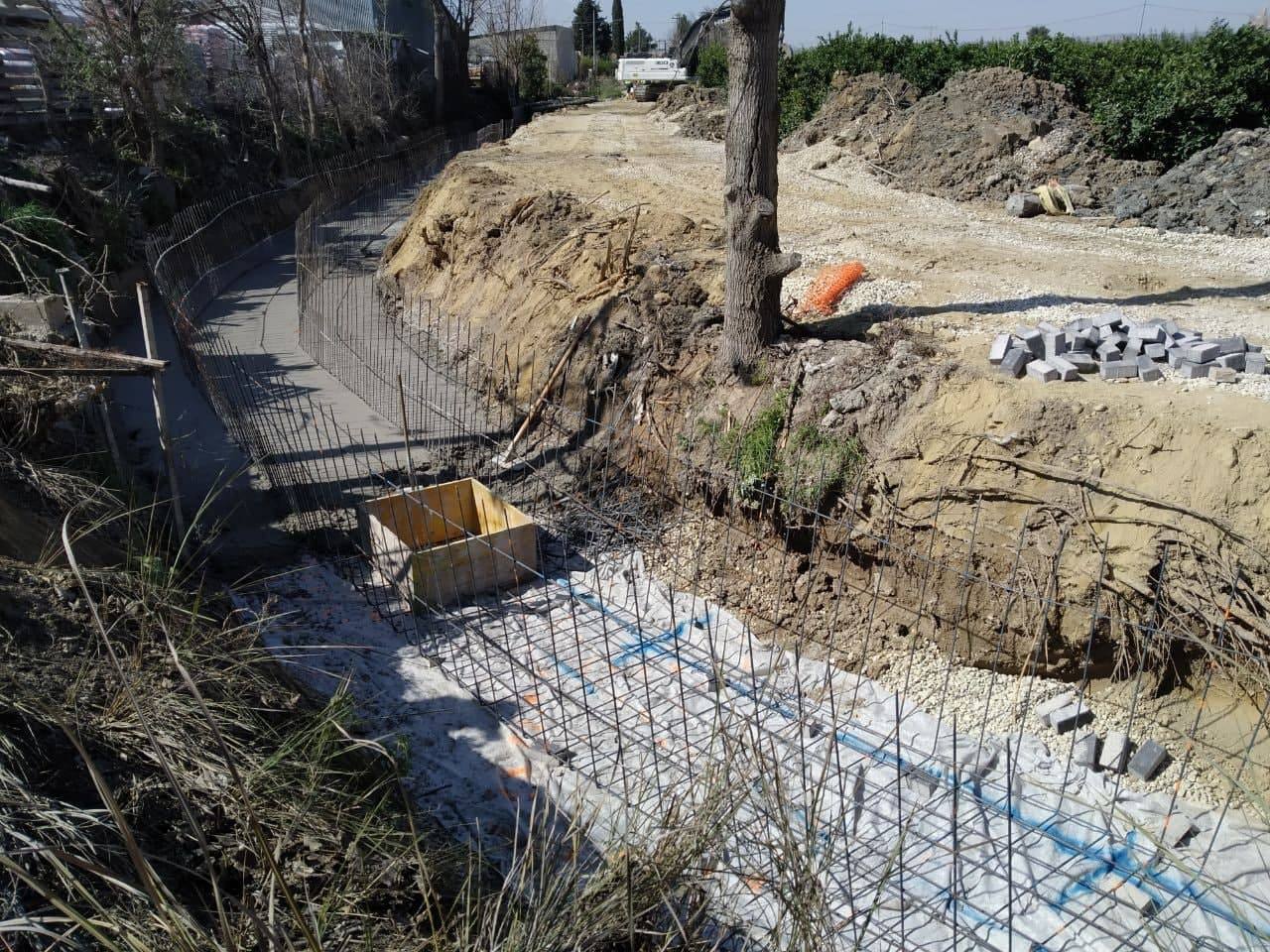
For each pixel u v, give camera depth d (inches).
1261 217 465.4
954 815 196.1
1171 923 191.9
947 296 380.8
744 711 252.4
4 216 502.6
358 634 292.0
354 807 185.9
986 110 624.1
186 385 474.6
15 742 155.8
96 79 733.3
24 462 259.4
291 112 1114.1
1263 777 217.6
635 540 335.3
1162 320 315.3
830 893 191.8
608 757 238.4
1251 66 546.3
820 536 289.0
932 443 271.7
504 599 311.7
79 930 133.5
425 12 1791.3
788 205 576.4
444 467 394.0
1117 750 229.9
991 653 254.5
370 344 537.3
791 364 324.5
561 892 159.0
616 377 388.5
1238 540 225.1
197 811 163.3
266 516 357.1
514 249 515.8
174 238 668.7
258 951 138.4
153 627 200.8
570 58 2588.6
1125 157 589.3
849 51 912.3
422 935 162.1
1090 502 245.0
